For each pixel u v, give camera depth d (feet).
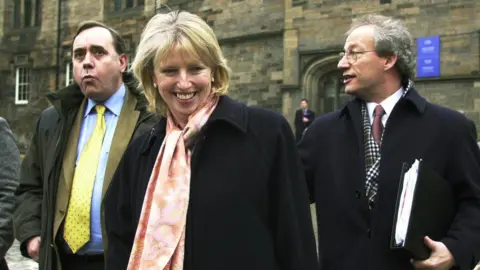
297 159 8.15
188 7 63.62
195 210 7.53
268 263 7.54
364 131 10.11
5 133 12.08
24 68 81.15
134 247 7.70
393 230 8.84
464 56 46.06
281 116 8.26
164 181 7.66
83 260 11.46
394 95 10.15
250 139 7.82
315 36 53.26
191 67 7.75
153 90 8.41
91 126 12.23
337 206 9.91
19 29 81.30
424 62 47.67
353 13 51.24
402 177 9.09
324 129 10.65
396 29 10.01
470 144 9.68
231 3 59.67
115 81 12.21
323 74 53.72
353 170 9.92
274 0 56.59
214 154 7.73
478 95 45.29
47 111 12.86
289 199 7.78
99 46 11.94
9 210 11.76
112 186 8.78
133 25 70.08
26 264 26.81
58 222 11.46
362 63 9.92
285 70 54.85
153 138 8.37
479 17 45.42
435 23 47.42
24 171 12.73
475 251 8.98
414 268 9.27
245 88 58.44
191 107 7.88
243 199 7.54
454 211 9.57
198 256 7.41
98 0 73.46
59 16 77.36
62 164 11.89
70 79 76.33
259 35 57.31
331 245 9.92
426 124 9.69
